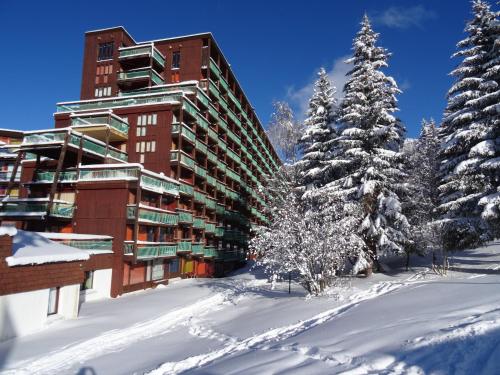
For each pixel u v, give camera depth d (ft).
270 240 58.85
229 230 155.02
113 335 41.27
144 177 83.82
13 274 40.65
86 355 34.17
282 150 145.18
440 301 34.22
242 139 186.39
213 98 144.97
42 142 85.87
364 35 74.18
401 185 68.69
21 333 41.27
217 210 138.92
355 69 75.36
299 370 20.12
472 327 22.54
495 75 60.39
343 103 74.90
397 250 66.44
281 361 22.49
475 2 64.69
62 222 86.38
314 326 34.19
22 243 48.73
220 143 144.36
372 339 24.21
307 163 88.53
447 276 56.85
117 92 131.95
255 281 93.30
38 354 34.04
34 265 43.65
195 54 139.03
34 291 43.55
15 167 86.07
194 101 121.60
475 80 61.98
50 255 46.26
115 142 110.22
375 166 68.59
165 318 51.26
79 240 69.97
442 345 20.53
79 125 99.96
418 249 72.13
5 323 39.40
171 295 71.77
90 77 136.26
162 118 107.76
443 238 65.21
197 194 117.60
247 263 180.24
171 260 103.09
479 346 19.39
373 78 70.54
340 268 60.85
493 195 54.13
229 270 159.02
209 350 32.19
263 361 23.40
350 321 32.09
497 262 72.84
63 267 48.96
